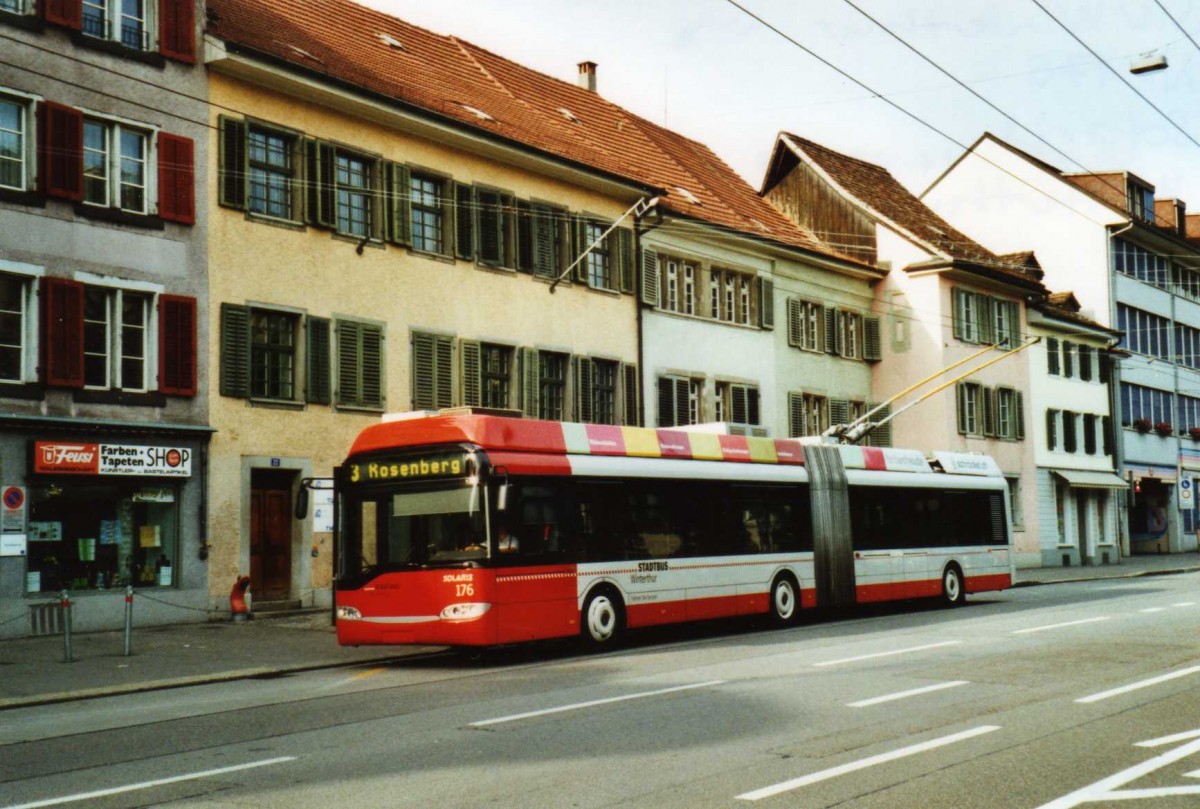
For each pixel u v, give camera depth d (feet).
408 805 25.35
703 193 124.77
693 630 72.69
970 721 34.99
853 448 81.87
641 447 64.34
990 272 150.10
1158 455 193.77
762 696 40.22
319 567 79.61
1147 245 193.47
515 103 109.50
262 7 88.79
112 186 70.13
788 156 153.28
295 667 53.98
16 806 26.37
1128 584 111.75
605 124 125.08
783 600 72.74
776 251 126.00
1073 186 181.78
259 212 77.82
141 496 69.82
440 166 90.33
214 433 73.41
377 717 38.06
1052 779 27.17
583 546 59.11
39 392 65.41
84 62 68.80
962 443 145.48
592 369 102.01
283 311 78.23
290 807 25.50
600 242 101.35
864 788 26.25
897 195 163.32
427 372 87.61
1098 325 175.11
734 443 71.41
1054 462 165.89
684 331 113.50
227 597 73.36
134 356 70.74
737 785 26.63
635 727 34.47
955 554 89.71
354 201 84.64
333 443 80.74
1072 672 45.96
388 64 94.43
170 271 72.18
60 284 66.49
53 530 65.87
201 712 40.81
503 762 29.81
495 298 93.81
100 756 32.71
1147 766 28.58
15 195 65.16
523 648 62.39
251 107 77.46
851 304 142.00
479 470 53.93
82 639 63.46
